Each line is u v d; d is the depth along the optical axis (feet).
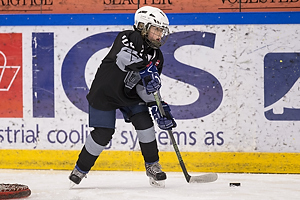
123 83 29.84
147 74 28.81
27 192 26.96
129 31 29.58
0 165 41.57
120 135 40.32
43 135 41.04
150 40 30.04
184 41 39.60
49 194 28.25
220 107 39.42
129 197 26.99
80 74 40.57
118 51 29.07
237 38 39.14
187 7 39.81
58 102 40.78
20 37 41.06
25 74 41.09
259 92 39.06
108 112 30.32
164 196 27.20
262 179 35.24
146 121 31.01
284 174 38.52
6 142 41.45
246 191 29.04
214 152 39.52
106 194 28.14
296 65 38.83
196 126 39.63
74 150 40.75
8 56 41.22
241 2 39.34
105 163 40.52
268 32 38.93
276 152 39.14
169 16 39.68
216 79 39.40
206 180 31.37
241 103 39.24
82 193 28.58
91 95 30.30
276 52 38.93
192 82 39.60
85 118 40.60
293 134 38.99
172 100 39.83
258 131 39.19
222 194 27.81
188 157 39.75
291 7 38.96
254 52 39.04
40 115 41.01
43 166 41.09
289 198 26.43
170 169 39.91
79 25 40.50
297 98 38.88
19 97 41.16
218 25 39.27
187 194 27.84
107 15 40.22
